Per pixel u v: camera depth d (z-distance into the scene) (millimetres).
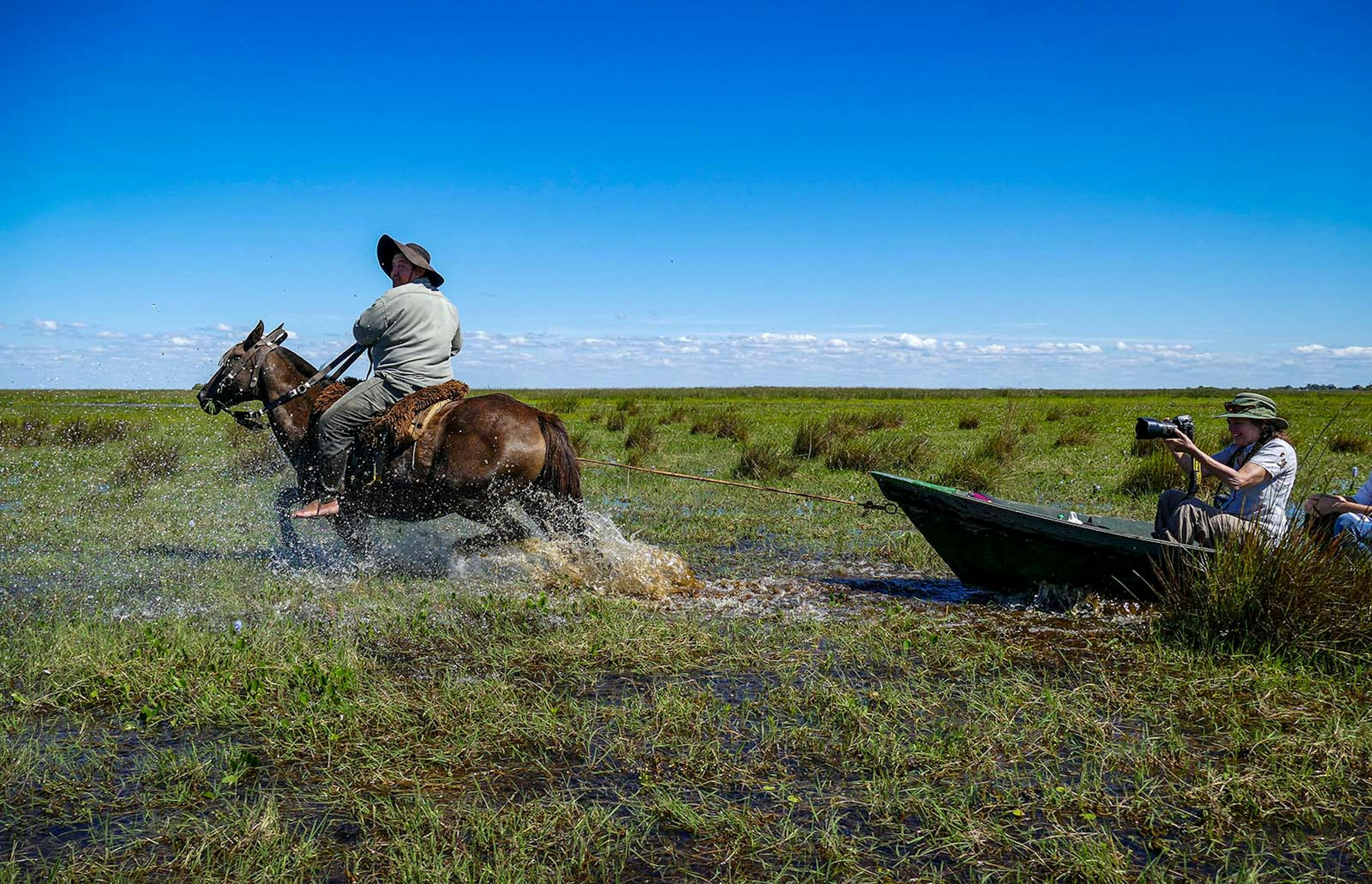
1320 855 3322
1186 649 5449
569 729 4367
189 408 23297
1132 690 4840
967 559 6887
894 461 14781
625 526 10008
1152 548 6086
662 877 3201
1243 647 5348
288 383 7434
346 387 7219
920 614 6504
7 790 3768
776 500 11812
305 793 3771
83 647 5242
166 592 6789
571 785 3867
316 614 6258
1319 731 4289
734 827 3492
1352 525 6125
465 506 6949
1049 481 13859
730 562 8430
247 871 3158
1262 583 5383
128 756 4094
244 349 7434
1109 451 18109
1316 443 6312
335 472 7074
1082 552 6383
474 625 6008
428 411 6828
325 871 3211
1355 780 3838
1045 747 4199
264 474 12797
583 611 6316
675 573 7406
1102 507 11625
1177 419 6461
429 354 7027
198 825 3467
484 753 4137
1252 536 5648
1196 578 5730
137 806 3654
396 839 3330
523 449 6773
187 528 9266
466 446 6730
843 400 63562
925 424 25688
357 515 7309
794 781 3891
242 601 6523
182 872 3191
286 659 5141
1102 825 3523
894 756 4008
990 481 13086
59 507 10438
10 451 15328
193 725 4438
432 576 7367
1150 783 3834
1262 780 3801
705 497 12031
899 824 3553
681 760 4066
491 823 3455
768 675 5203
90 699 4684
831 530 9828
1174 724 4465
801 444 16656
